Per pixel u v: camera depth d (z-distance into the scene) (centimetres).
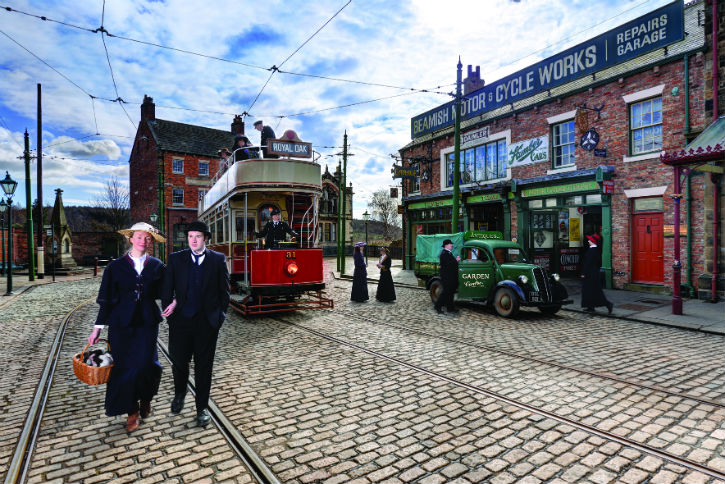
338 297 1272
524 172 1540
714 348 635
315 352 643
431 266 1216
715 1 1008
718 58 1016
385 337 733
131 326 370
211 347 397
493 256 948
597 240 911
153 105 3809
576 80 1420
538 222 1551
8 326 899
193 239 396
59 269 2581
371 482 297
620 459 321
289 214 1024
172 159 3588
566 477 298
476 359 591
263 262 889
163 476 307
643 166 1177
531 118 1507
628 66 1240
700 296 1041
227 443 359
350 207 4700
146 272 382
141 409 404
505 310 897
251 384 504
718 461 315
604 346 654
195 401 425
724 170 980
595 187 1274
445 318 899
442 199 1906
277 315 962
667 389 465
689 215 1076
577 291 1250
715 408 412
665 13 1071
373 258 3869
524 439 356
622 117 1230
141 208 4050
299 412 420
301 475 306
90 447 353
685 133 1070
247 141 1566
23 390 498
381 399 451
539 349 640
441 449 341
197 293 390
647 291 1170
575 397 447
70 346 714
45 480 302
